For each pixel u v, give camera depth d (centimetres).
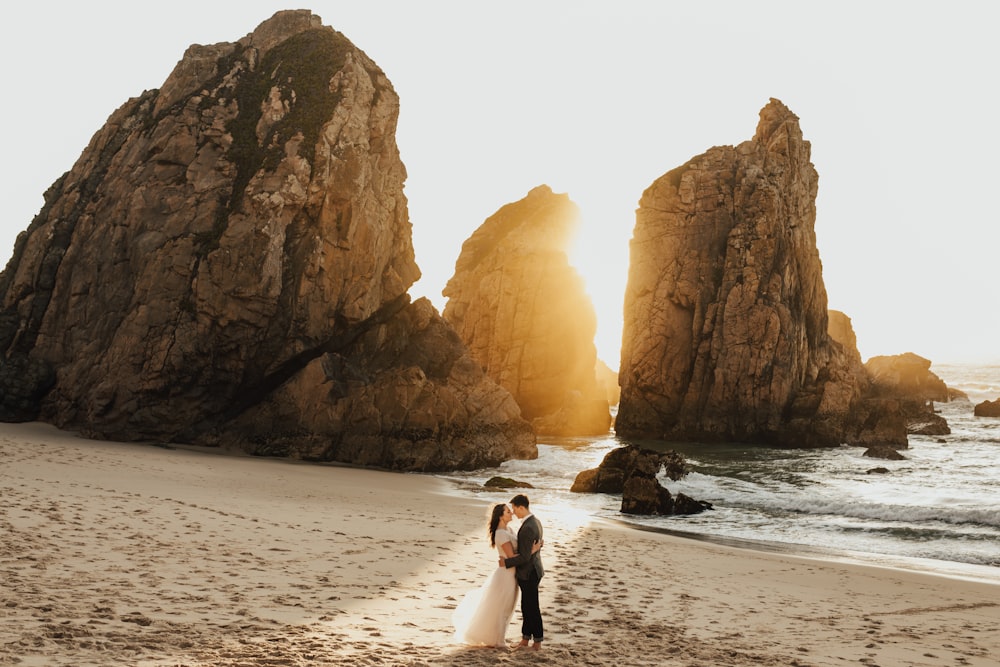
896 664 1050
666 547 2075
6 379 4119
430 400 4175
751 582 1655
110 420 3962
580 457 4878
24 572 1116
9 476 2142
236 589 1168
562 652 998
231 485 2645
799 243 6906
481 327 7875
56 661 759
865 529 2670
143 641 859
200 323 4047
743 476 4125
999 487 3712
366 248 4453
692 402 6569
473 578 1437
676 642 1098
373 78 4894
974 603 1564
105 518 1619
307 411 4100
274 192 4222
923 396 8612
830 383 6231
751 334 6406
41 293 4466
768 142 7169
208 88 4794
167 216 4306
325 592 1215
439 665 880
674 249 6912
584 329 7775
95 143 5125
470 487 3472
